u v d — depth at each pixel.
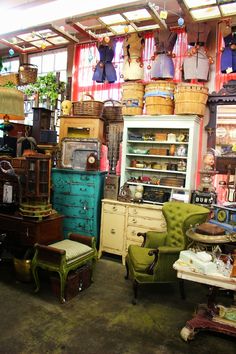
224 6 3.09
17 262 3.09
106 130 4.39
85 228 4.07
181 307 2.80
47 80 5.04
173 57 3.87
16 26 4.74
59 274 2.74
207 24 3.67
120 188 4.01
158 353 2.15
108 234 3.92
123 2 3.82
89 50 4.73
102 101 4.37
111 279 3.35
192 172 3.70
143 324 2.49
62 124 4.29
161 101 3.66
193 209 3.15
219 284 2.18
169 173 4.06
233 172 3.64
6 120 3.44
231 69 3.54
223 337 2.38
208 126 3.80
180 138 3.80
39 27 3.96
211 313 2.41
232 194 3.56
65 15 4.33
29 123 5.29
